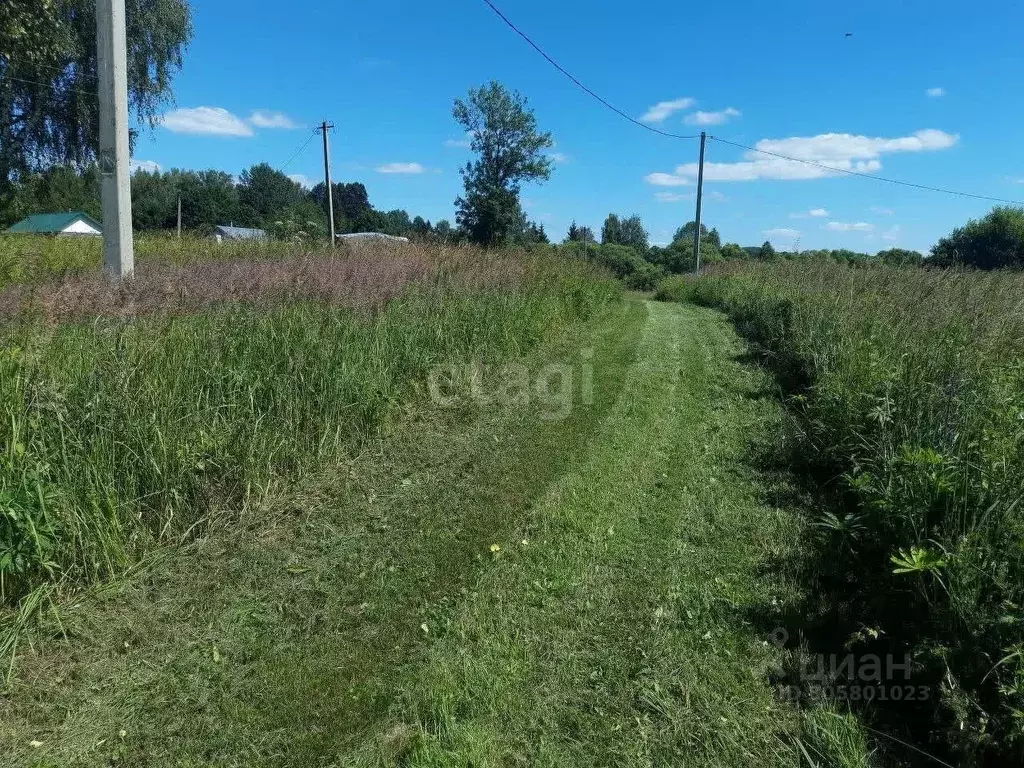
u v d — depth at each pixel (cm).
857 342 671
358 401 554
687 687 296
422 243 1188
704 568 398
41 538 315
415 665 307
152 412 407
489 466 542
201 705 278
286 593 357
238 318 557
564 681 300
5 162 2312
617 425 670
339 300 664
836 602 362
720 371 952
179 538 385
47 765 244
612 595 368
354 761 254
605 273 1766
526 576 384
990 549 296
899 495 368
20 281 799
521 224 4591
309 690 290
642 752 261
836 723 273
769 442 625
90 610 325
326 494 466
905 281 905
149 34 2367
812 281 1230
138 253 1345
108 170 802
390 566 389
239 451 437
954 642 290
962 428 399
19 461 331
